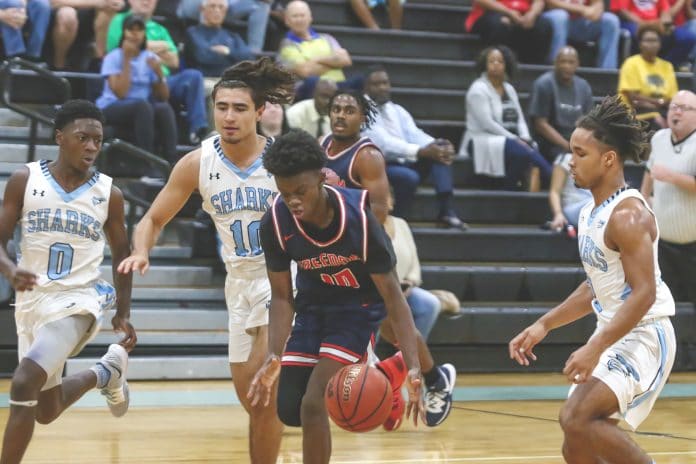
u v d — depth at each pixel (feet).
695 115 33.81
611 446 14.23
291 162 14.21
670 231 34.96
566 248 37.81
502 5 44.73
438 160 35.17
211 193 17.71
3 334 31.48
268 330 15.87
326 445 14.93
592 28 45.55
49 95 37.93
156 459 20.66
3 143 36.78
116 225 18.07
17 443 16.26
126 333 18.16
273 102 17.70
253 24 41.04
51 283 17.21
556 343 35.65
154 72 36.06
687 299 36.27
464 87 44.70
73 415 25.72
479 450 21.88
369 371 14.97
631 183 41.47
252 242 17.62
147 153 33.86
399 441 22.94
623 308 14.16
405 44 45.21
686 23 47.75
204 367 32.09
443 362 34.81
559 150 39.60
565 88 40.32
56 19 37.93
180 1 41.22
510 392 30.78
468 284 35.68
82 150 17.26
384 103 35.45
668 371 15.16
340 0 45.96
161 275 34.53
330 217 15.05
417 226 38.19
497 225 39.09
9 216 17.33
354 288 15.76
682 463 20.66
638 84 42.09
